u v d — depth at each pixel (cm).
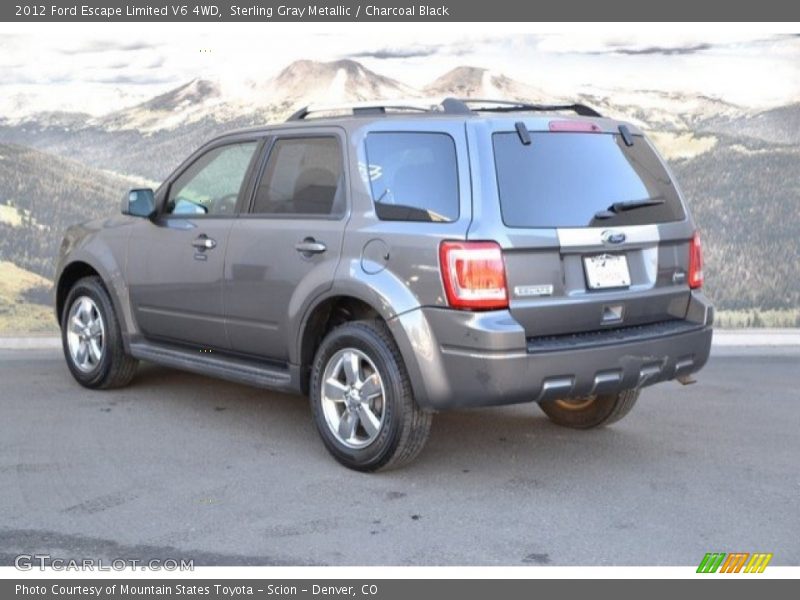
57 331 919
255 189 589
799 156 941
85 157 940
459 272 477
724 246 954
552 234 490
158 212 648
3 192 915
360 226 521
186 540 448
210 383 724
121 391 699
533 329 488
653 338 518
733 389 741
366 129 537
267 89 960
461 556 435
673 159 951
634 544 449
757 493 514
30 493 500
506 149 497
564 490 515
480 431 620
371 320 527
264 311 571
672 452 582
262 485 515
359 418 529
